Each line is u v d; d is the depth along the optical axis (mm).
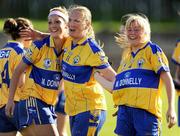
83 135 20938
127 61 20312
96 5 93250
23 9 93375
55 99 22344
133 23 20094
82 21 21047
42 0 92938
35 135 22422
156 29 83812
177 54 26000
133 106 19781
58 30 21844
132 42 20141
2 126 23219
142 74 19844
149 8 93688
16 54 23125
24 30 23391
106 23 85625
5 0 93375
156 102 19797
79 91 20922
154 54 19828
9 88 22344
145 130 19688
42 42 22078
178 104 26172
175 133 30797
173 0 93562
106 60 20922
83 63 20875
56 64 21984
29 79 22188
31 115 22125
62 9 22156
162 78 19719
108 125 33031
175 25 89688
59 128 26078
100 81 20812
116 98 20250
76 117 21047
